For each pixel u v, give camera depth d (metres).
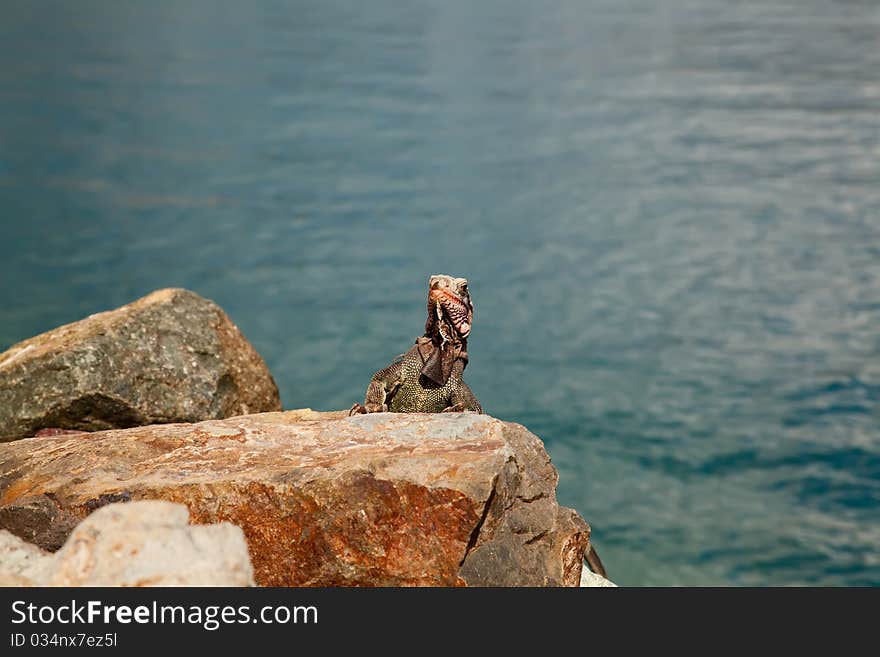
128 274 48.47
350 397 34.38
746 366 37.44
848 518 25.48
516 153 82.19
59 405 8.95
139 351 9.45
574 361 38.12
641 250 54.25
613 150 82.62
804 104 101.81
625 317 43.50
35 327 40.03
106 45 150.38
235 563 4.58
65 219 58.50
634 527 24.73
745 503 26.27
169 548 4.62
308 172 74.12
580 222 60.50
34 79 112.25
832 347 39.44
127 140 83.19
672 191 68.06
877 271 49.56
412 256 53.31
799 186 68.62
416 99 109.56
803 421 32.22
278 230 58.34
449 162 78.75
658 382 35.88
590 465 28.73
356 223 60.38
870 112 96.50
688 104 104.38
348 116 98.19
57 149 78.12
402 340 40.19
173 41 160.38
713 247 54.50
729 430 31.42
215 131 88.69
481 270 50.84
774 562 23.05
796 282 48.06
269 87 115.25
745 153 79.69
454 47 163.38
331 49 155.62
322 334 40.66
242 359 10.19
